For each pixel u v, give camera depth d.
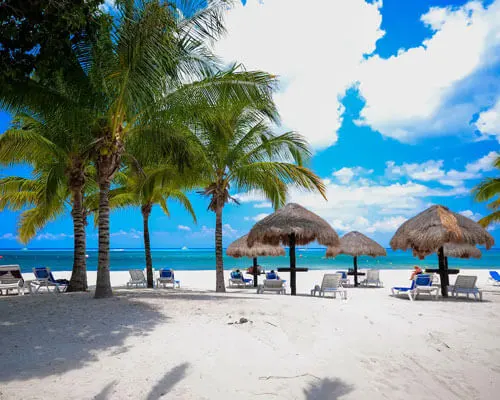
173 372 3.98
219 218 13.27
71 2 5.17
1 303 7.77
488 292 14.45
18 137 9.20
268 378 4.09
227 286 18.48
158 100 8.64
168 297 8.64
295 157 12.41
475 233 11.82
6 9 4.96
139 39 7.53
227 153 12.78
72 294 9.55
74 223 11.87
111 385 3.61
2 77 5.31
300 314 6.89
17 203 14.19
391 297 12.37
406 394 4.12
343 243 19.06
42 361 4.07
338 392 3.99
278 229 11.91
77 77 8.34
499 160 16.02
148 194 13.91
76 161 11.20
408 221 13.17
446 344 5.86
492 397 4.22
